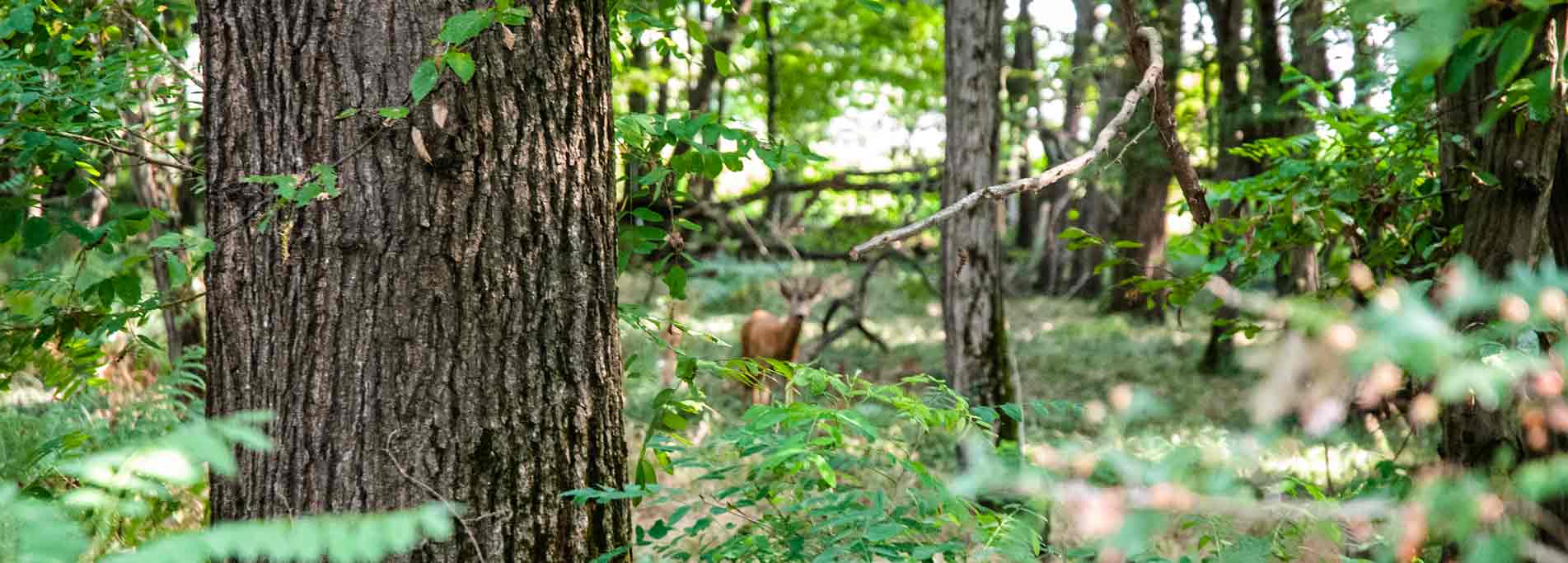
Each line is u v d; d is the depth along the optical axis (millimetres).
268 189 2529
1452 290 993
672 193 3676
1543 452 2373
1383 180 3852
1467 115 3076
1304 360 917
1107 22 13695
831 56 17141
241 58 2541
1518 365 1043
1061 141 19203
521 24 2496
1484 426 2547
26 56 3758
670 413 3328
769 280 16250
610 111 2887
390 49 2504
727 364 3365
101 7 3879
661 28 3715
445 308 2551
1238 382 11664
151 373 6207
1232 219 3982
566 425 2730
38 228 3092
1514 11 1583
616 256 2943
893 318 17297
